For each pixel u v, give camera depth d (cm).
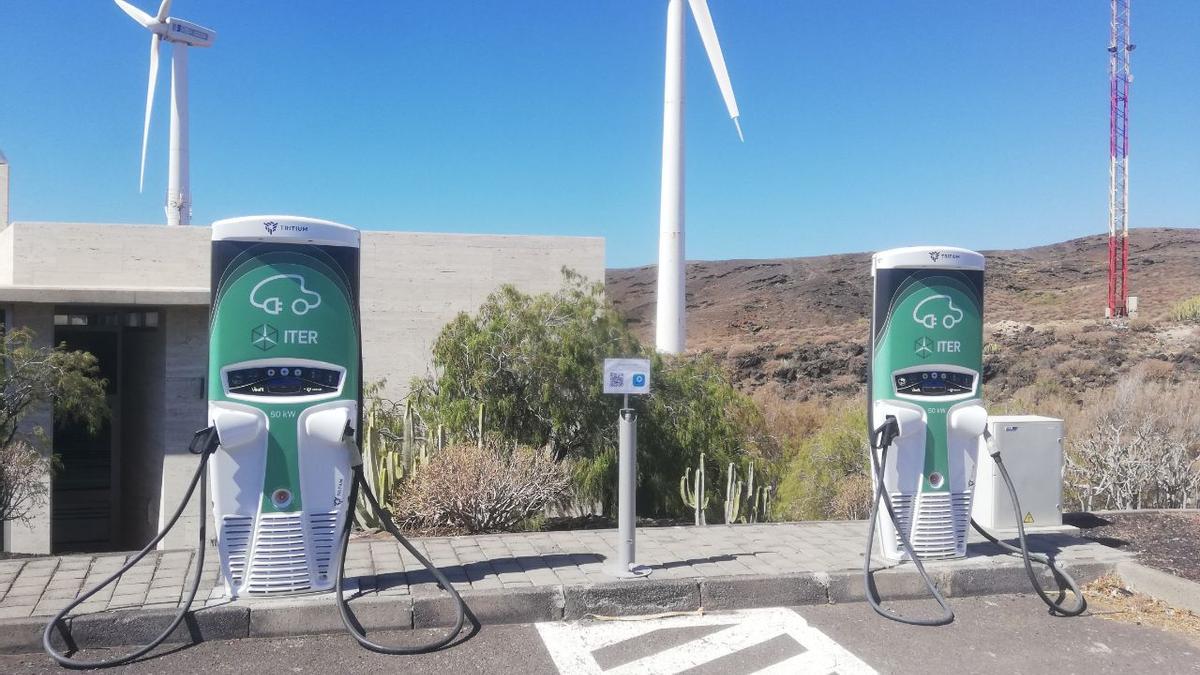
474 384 1027
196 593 597
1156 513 918
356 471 596
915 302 678
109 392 1454
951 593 669
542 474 903
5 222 2064
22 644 541
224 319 574
